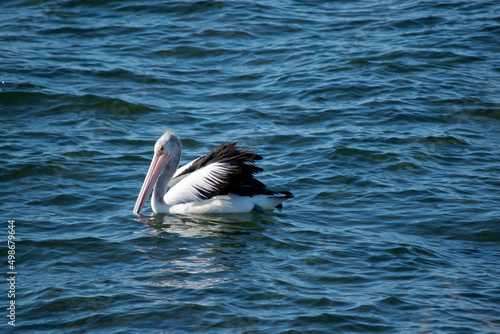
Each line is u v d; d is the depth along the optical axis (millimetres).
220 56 22938
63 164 14391
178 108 18438
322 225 11844
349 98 19094
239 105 18750
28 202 12516
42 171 13945
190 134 16594
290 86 20078
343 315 8516
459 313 8609
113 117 17688
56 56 22094
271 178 14000
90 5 27781
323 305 8781
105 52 22828
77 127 16812
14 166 14008
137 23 25906
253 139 16219
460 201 12820
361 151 15383
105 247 10695
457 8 28078
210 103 18922
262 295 9031
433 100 18859
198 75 21234
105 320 8367
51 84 19500
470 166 14711
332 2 29703
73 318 8406
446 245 10977
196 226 11922
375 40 24234
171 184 13328
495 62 21984
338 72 21094
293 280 9547
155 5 27891
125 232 11453
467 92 19438
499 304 8867
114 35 24594
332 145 15719
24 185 13258
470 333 8094
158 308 8641
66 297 8914
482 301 8945
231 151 12742
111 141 16000
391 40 24188
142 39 24234
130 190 13492
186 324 8281
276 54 23031
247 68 21875
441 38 24234
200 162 13000
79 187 13438
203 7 27844
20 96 18391
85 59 22000
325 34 25078
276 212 12539
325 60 22219
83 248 10641
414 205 12672
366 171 14383
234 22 26172
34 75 20109
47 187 13258
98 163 14641
